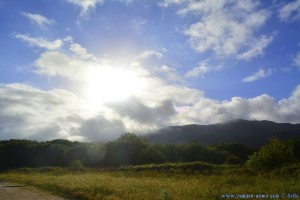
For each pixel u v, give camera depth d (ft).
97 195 58.34
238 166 133.59
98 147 262.26
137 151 256.11
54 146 303.48
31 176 124.67
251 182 77.71
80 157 268.21
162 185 71.46
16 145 304.91
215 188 64.95
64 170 163.84
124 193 58.70
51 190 72.84
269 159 118.62
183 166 139.33
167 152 270.46
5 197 61.72
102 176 105.60
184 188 64.18
